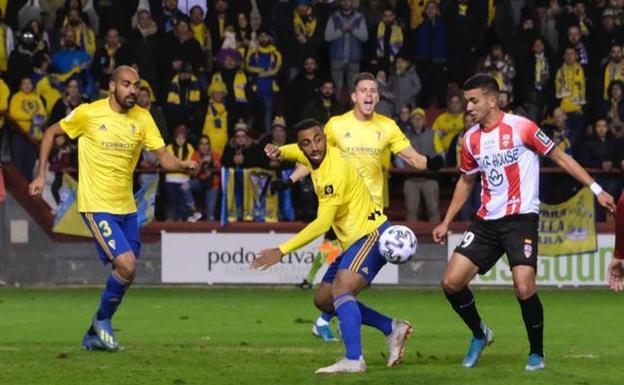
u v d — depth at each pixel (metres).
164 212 57.31
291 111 61.53
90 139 30.88
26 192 56.59
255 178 56.44
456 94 65.19
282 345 33.78
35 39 60.78
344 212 26.95
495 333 38.66
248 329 39.69
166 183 56.59
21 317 43.72
